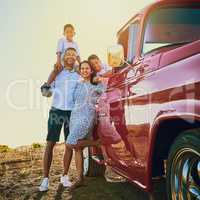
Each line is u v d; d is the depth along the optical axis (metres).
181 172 2.42
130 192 4.39
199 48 2.21
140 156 3.05
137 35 3.44
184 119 2.27
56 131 4.71
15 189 4.84
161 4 3.52
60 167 6.43
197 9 3.55
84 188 4.70
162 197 3.22
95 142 4.62
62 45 5.20
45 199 4.24
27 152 8.62
